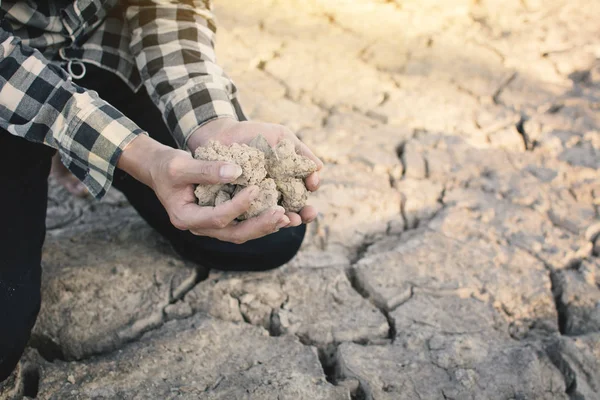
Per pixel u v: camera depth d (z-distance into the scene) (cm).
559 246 189
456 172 220
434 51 301
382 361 147
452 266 177
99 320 153
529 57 299
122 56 156
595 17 336
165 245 178
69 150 119
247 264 162
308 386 137
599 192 213
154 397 133
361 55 295
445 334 155
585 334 159
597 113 258
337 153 224
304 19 323
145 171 119
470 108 260
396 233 195
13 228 128
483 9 341
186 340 147
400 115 251
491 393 141
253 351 147
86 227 188
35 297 131
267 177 124
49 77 116
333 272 172
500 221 197
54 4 139
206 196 117
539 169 224
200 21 156
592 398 143
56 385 134
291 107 253
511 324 163
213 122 139
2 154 130
